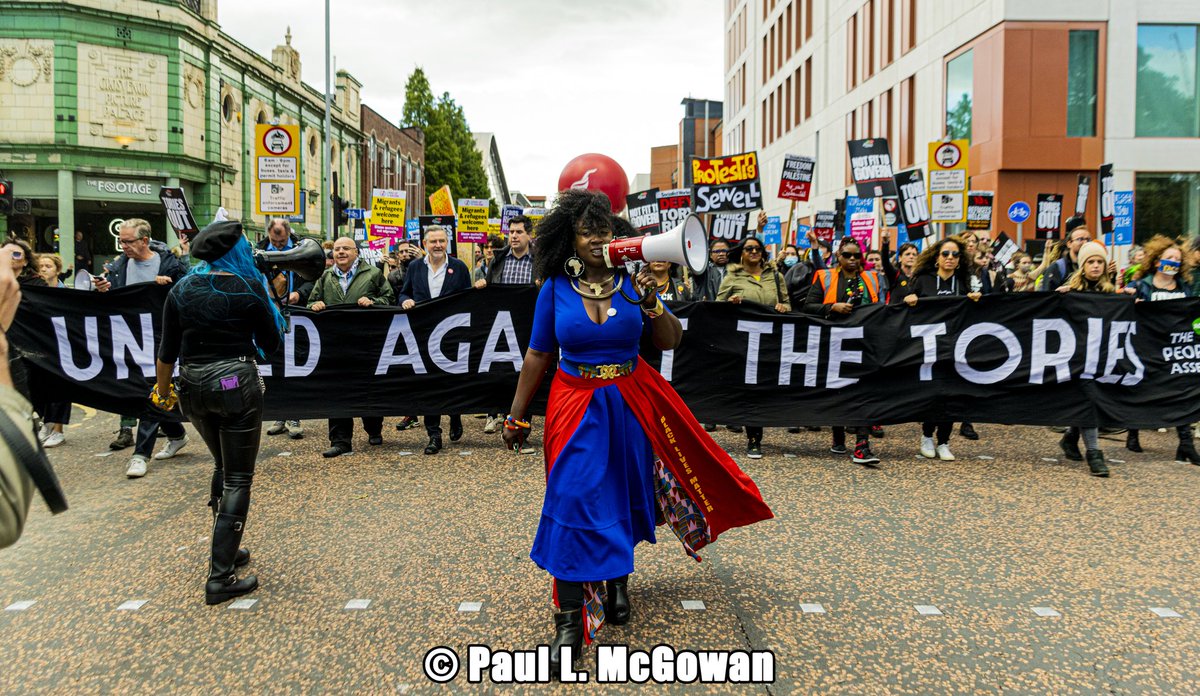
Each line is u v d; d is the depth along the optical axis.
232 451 3.84
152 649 3.28
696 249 3.05
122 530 4.80
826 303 7.14
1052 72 19.25
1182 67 19.45
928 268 7.27
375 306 6.87
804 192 10.99
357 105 48.19
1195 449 6.83
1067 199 19.55
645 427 3.34
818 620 3.51
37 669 3.13
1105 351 6.48
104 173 26.55
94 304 6.55
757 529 4.75
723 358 6.73
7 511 1.32
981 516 5.02
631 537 3.26
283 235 7.74
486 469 6.21
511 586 3.88
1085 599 3.73
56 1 25.17
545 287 3.35
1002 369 6.55
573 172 8.45
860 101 28.91
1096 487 5.75
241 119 32.53
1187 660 3.15
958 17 21.44
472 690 2.96
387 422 8.41
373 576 4.02
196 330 3.82
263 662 3.16
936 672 3.06
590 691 2.96
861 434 6.48
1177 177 19.61
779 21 39.91
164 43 27.12
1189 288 7.84
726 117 54.50
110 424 8.27
